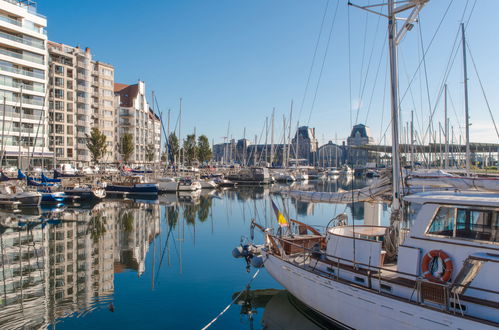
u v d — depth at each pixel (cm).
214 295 1496
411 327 862
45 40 6831
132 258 2062
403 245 974
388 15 1176
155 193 5500
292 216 3650
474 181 1164
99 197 4772
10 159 6125
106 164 8456
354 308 999
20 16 6431
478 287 807
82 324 1216
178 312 1323
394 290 952
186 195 5719
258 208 4247
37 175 5469
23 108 6431
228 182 7556
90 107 8650
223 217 3594
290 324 1227
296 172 9356
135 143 10319
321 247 1363
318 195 1512
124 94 11619
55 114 7681
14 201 3888
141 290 1548
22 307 1359
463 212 887
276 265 1361
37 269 1838
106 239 2548
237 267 1894
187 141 9912
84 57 8444
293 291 1272
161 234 2750
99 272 1798
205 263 1966
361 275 1034
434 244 916
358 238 1091
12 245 2347
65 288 1562
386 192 1330
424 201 962
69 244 2388
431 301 849
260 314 1309
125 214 3703
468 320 767
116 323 1227
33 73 6594
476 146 6025
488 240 839
